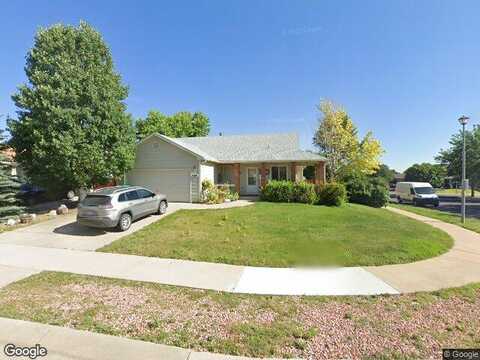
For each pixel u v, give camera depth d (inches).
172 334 151.8
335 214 527.8
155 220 481.4
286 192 690.8
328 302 191.9
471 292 207.8
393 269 258.5
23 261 289.4
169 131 1550.2
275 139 982.4
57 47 592.7
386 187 815.1
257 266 267.4
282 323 163.5
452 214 736.3
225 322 164.7
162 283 227.1
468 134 1407.5
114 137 621.0
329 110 1157.1
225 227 423.2
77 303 189.9
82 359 130.3
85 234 406.0
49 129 542.6
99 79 613.0
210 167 799.7
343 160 1146.7
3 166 549.6
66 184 628.1
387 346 141.2
